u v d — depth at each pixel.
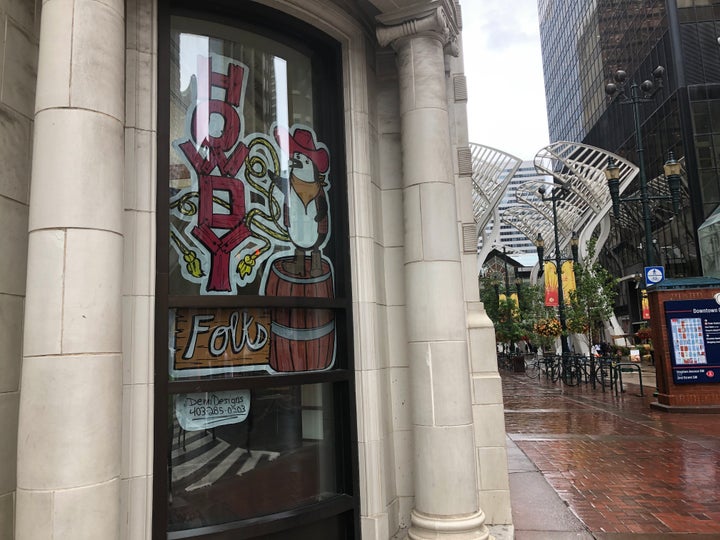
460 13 5.94
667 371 13.20
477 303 5.76
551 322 24.59
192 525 3.70
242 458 4.00
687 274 41.25
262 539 3.91
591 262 26.34
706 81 41.66
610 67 58.06
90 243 2.97
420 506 4.41
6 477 3.13
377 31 4.80
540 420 12.19
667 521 5.45
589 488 6.70
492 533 5.01
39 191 2.98
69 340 2.86
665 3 44.09
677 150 42.47
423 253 4.54
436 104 4.71
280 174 4.50
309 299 4.40
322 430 4.53
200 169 4.03
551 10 85.06
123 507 3.35
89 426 2.86
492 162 29.17
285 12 4.45
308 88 4.82
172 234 3.84
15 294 3.27
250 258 4.21
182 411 3.77
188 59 4.10
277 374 4.20
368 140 4.96
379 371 4.75
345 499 4.40
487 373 5.52
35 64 3.54
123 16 3.37
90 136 3.03
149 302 3.57
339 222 4.82
